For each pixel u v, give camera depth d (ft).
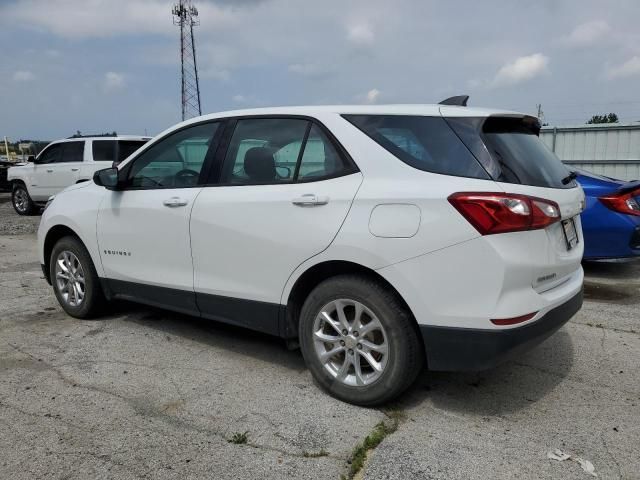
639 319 16.35
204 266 12.81
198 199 12.79
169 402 11.10
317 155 11.24
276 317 11.77
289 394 11.44
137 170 14.52
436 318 9.72
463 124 10.28
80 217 15.61
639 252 20.51
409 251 9.78
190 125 13.66
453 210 9.48
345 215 10.45
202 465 8.93
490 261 9.29
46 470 8.78
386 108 11.06
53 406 10.91
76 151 43.80
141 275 14.26
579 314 16.84
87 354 13.66
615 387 11.79
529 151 10.89
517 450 9.32
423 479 8.50
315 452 9.28
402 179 10.15
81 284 16.21
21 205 47.60
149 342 14.51
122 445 9.51
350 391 10.84
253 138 12.39
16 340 14.65
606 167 45.83
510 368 12.77
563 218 10.46
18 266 24.68
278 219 11.35
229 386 11.85
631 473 8.68
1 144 104.99
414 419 10.39
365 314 10.61
